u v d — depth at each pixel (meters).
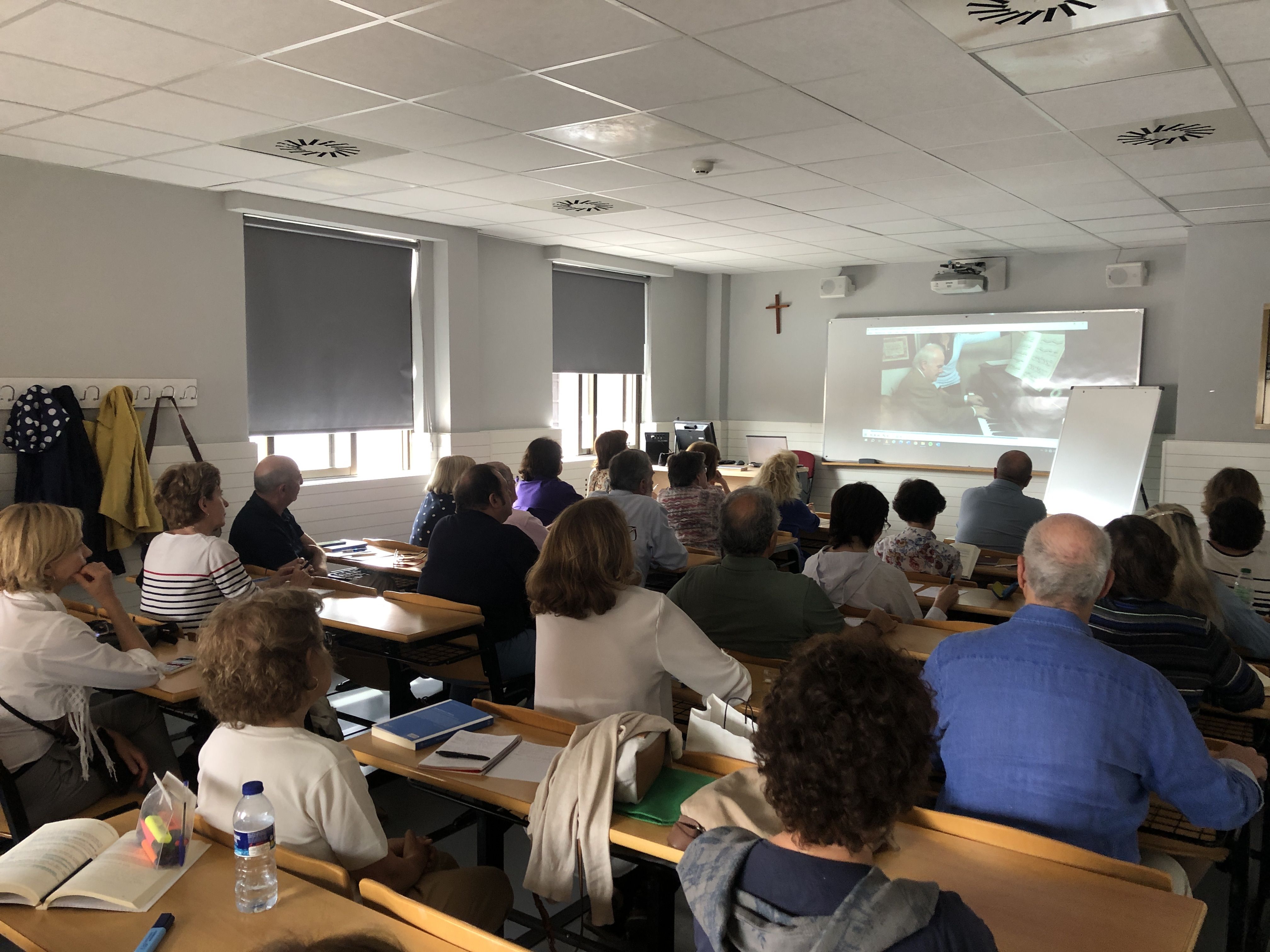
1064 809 1.58
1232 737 2.58
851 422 9.17
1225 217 6.28
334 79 3.48
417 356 7.09
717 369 10.02
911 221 6.61
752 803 1.63
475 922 1.85
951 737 1.71
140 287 5.29
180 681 2.57
